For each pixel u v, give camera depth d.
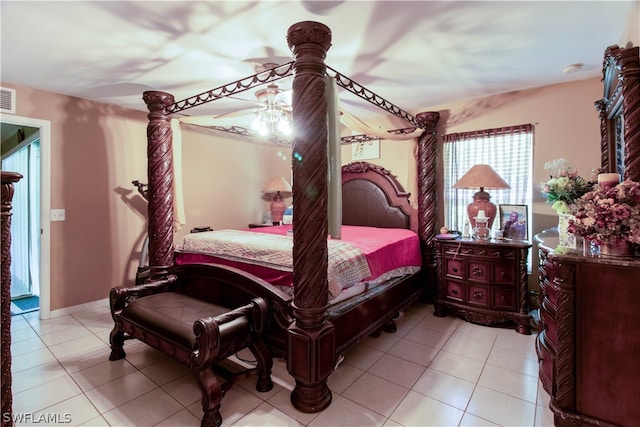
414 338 2.80
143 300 2.43
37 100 3.15
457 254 3.20
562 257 1.59
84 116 3.48
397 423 1.74
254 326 2.05
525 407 1.86
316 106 1.80
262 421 1.76
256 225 4.90
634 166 1.79
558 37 2.26
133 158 3.87
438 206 3.93
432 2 1.84
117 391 2.02
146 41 2.24
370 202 4.34
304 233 1.83
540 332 2.16
